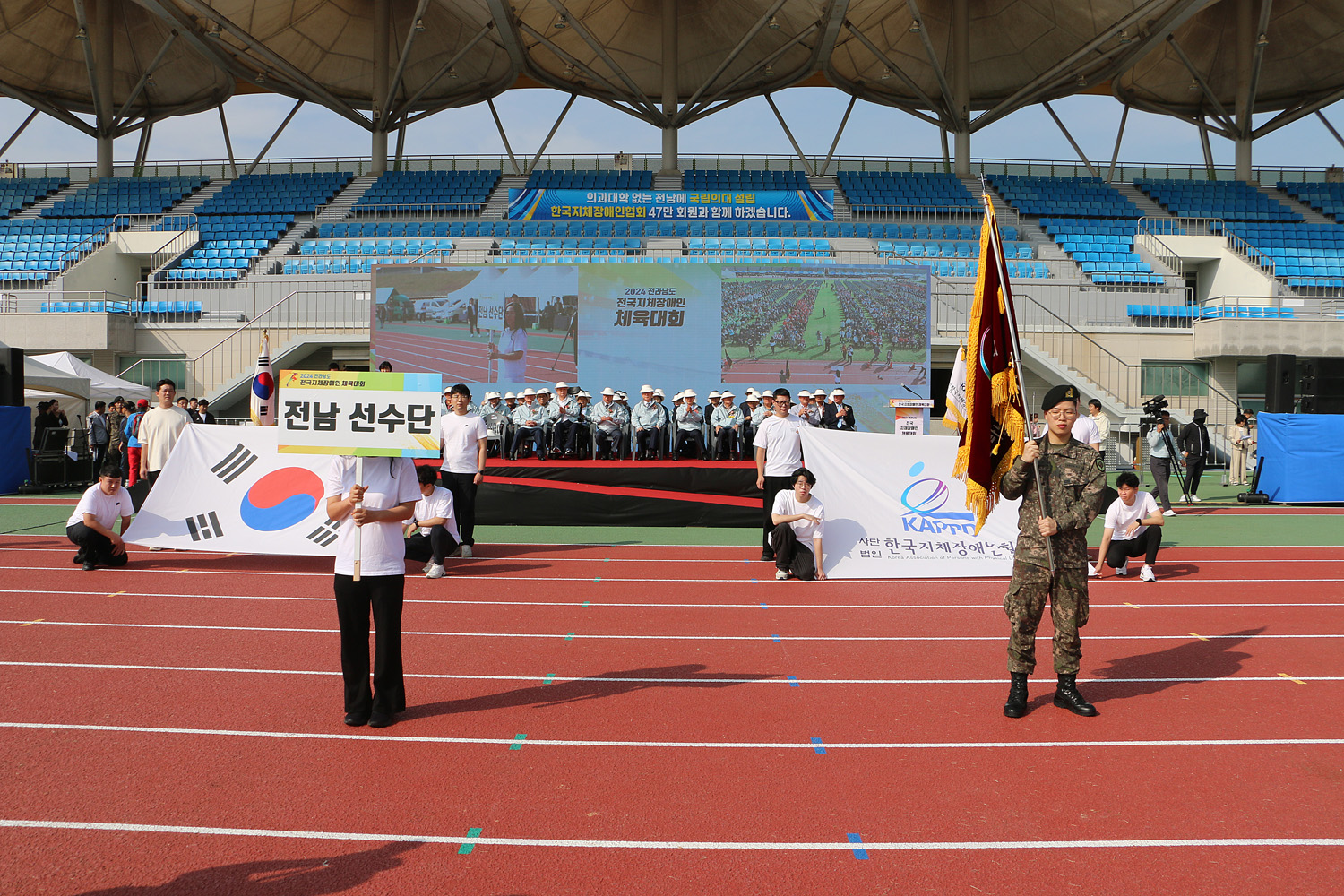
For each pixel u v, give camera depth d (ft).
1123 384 86.58
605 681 19.62
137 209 114.42
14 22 114.01
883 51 123.44
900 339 61.93
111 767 14.65
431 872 11.37
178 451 34.71
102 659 20.97
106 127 122.01
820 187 118.83
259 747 15.57
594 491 46.70
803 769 14.85
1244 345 82.99
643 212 105.40
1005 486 17.72
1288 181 129.18
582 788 13.96
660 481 46.78
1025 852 12.03
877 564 32.68
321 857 11.75
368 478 17.02
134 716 17.11
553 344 61.52
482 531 44.75
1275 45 121.08
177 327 85.35
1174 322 88.48
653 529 46.06
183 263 95.14
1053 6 109.29
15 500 54.54
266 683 19.22
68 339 82.79
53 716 17.06
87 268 95.71
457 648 22.38
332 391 17.06
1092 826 12.80
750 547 39.58
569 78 128.26
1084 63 113.70
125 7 119.65
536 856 11.81
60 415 64.80
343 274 88.99
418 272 61.67
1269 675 20.48
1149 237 101.60
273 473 34.81
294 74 112.88
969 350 18.38
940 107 130.41
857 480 33.55
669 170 119.65
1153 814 13.21
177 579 30.96
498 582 31.09
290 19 112.88
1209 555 38.47
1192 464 57.21
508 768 14.76
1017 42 119.55
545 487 46.68
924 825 12.79
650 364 61.62
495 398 55.11
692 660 21.36
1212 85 129.18
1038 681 20.06
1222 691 19.26
